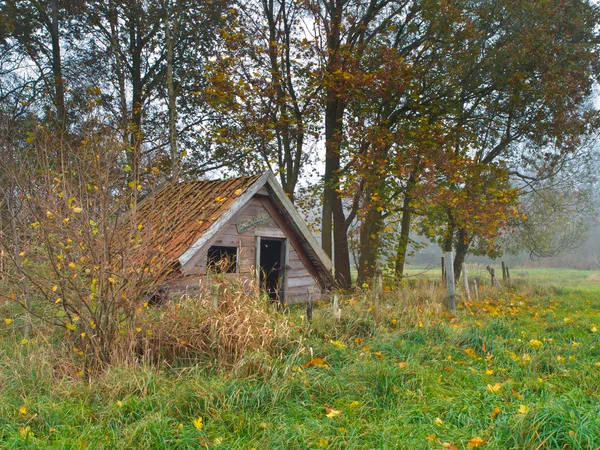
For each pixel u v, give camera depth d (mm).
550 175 20203
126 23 20406
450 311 10570
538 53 15836
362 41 17781
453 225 17391
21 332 7176
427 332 7703
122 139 7090
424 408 4957
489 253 22281
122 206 6352
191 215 10852
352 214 17328
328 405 5090
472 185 16203
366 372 5664
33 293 6789
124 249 5949
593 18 16828
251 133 17719
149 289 6383
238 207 10820
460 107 17469
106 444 4230
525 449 4043
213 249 11297
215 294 7129
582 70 16344
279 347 6406
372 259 17703
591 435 4000
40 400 4918
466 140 17328
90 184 6211
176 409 4809
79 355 5973
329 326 7797
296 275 12555
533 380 5773
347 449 4203
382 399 5250
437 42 16469
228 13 18516
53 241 5887
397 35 17953
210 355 6164
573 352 7207
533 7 15438
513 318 10656
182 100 21125
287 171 18969
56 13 18906
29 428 4328
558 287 18422
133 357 5863
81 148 6609
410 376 5758
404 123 16578
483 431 4391
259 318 6777
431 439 4297
